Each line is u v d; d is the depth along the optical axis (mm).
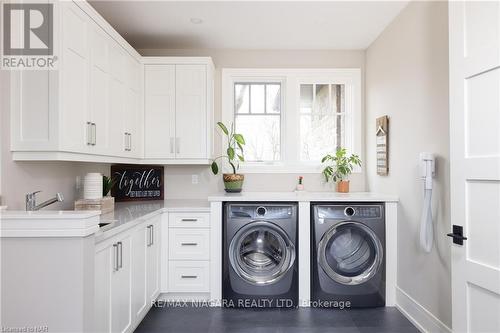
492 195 1448
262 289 2836
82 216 1487
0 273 1498
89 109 2256
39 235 1487
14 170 1980
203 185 3762
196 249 2963
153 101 3340
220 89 3768
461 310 1624
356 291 2834
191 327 2529
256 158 3830
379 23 3102
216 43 3600
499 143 1408
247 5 2768
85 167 2885
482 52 1489
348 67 3781
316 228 2850
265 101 3828
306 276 2896
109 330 1886
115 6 2775
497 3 1410
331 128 3848
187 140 3344
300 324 2582
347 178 3748
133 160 3150
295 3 2740
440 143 2244
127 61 2955
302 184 3672
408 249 2695
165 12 2893
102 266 1796
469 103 1578
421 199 2494
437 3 2273
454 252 1676
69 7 2016
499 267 1408
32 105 1935
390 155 3068
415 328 2520
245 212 2857
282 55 3787
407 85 2719
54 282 1496
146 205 3145
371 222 2848
